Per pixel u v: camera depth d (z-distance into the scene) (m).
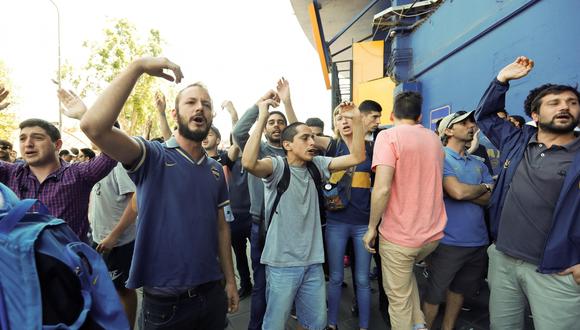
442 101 5.50
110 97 1.23
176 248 1.50
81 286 0.91
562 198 1.64
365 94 8.17
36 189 1.84
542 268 1.71
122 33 15.18
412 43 6.72
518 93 3.64
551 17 3.14
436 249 2.35
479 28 4.30
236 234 3.37
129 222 2.27
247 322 2.92
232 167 3.38
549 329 1.75
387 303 2.85
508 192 1.96
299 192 2.07
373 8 10.66
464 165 2.38
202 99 1.60
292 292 2.00
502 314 2.04
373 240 2.18
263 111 1.96
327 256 2.61
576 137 1.84
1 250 0.81
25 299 0.79
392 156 2.06
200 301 1.60
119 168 2.53
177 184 1.54
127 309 2.53
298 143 2.09
